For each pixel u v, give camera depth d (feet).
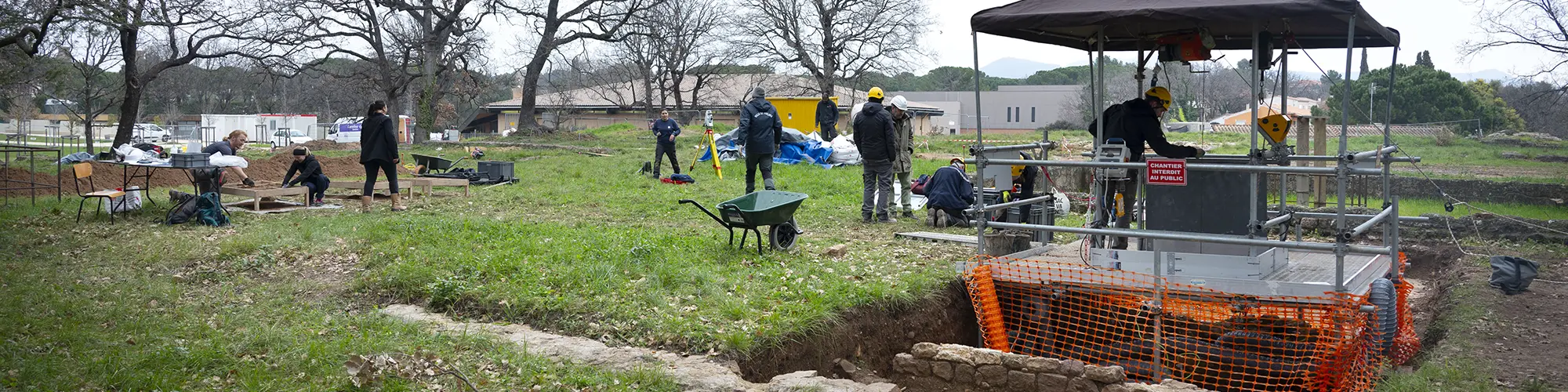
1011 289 27.96
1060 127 236.43
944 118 247.29
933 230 38.34
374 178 44.96
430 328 22.21
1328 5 20.65
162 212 41.70
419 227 36.11
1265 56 26.61
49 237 34.68
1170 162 22.94
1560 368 21.66
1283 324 24.03
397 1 132.57
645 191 55.52
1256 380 23.98
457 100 234.58
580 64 215.72
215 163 39.93
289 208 44.96
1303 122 43.65
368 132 43.96
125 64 101.96
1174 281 24.77
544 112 207.92
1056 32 29.35
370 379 17.72
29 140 160.76
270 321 22.80
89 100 112.57
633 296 24.84
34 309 23.00
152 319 22.15
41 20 65.36
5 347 19.26
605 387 17.99
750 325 22.34
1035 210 33.94
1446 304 29.40
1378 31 23.79
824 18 177.47
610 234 34.96
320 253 31.81
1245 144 96.07
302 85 265.75
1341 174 21.26
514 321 23.79
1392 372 23.62
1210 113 130.41
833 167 73.00
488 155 99.04
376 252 31.24
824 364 23.09
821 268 29.17
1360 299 23.02
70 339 20.20
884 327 25.89
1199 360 24.53
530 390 17.88
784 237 32.76
